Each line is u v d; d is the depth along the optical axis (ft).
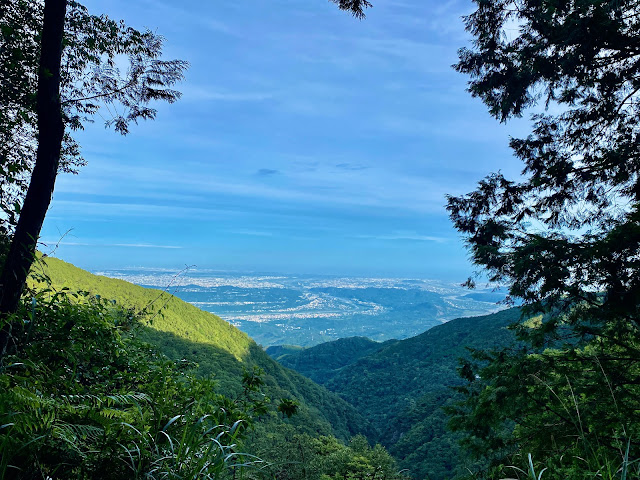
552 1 18.63
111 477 5.26
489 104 23.81
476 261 22.40
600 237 19.16
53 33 10.66
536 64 20.13
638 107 22.21
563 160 23.93
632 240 16.61
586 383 18.49
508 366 22.24
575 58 18.90
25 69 17.11
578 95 22.77
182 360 14.10
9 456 4.34
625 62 20.52
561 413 17.63
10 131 16.51
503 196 24.58
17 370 7.27
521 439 20.11
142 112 20.68
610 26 17.53
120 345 11.11
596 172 22.21
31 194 9.71
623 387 17.10
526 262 19.58
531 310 21.12
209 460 5.15
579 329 20.11
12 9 16.69
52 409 5.58
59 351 8.68
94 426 5.85
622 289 17.15
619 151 19.39
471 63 22.66
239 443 5.67
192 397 8.26
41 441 4.91
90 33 19.52
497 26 21.85
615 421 14.84
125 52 19.84
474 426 21.97
